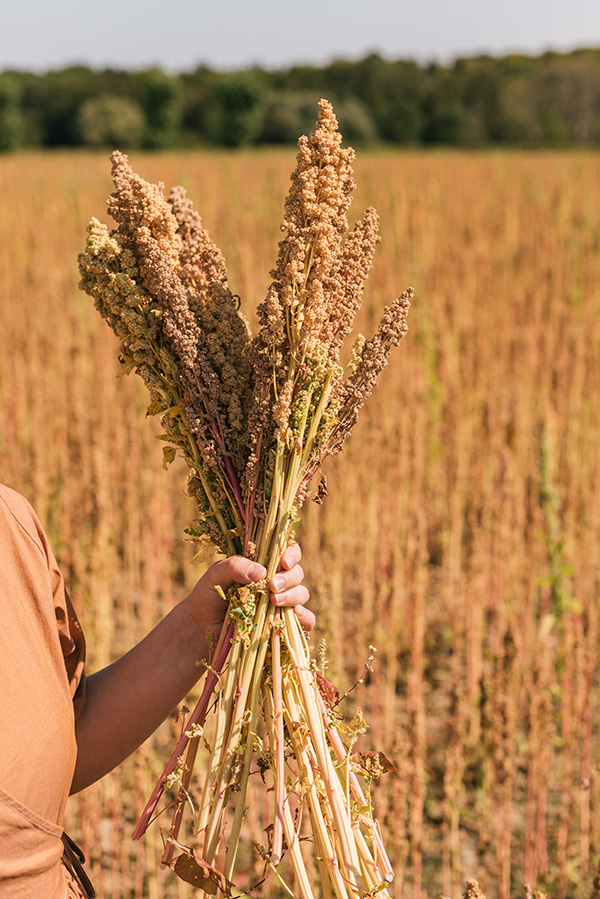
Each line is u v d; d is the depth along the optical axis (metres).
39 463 5.04
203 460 1.59
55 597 1.49
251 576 1.50
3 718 1.27
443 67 63.22
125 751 1.61
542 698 3.38
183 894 3.19
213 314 1.60
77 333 7.65
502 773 3.32
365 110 53.78
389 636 4.29
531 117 54.53
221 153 34.28
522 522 4.72
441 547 5.57
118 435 5.36
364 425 5.32
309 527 5.05
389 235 12.28
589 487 5.30
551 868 3.48
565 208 13.50
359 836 1.46
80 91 54.78
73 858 1.54
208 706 1.51
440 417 5.97
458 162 23.98
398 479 5.10
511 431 5.41
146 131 48.59
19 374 6.37
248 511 1.55
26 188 18.67
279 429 1.50
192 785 2.70
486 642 4.79
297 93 55.88
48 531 4.63
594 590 3.75
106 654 3.97
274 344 1.50
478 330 7.01
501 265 10.48
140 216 1.54
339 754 1.48
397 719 4.20
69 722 1.38
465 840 3.59
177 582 5.51
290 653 1.51
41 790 1.29
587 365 6.39
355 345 1.62
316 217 1.48
